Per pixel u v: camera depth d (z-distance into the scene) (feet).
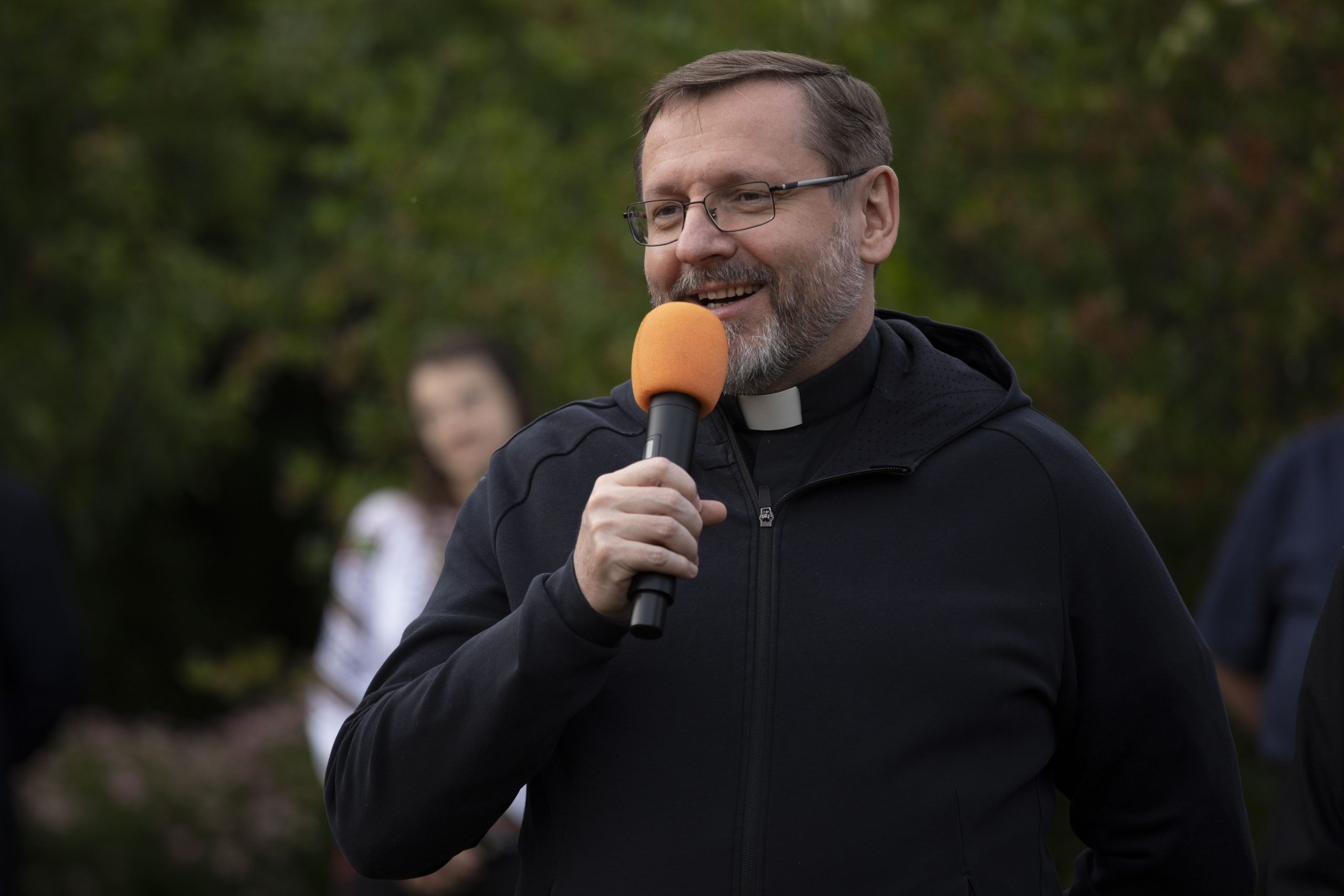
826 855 21.11
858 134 24.34
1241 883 24.52
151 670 116.67
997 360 25.34
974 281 56.70
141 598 116.37
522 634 20.74
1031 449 23.61
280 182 105.70
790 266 23.32
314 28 91.40
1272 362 51.90
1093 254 52.54
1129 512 24.07
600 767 22.11
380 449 61.46
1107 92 49.52
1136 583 23.41
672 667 22.25
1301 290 47.50
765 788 21.44
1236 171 48.52
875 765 21.42
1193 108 50.78
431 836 22.09
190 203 98.99
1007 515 23.00
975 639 22.03
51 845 78.07
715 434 24.23
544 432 25.18
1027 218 50.83
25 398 87.56
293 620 124.26
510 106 72.13
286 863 81.61
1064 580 23.08
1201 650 24.21
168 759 85.20
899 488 23.16
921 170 54.19
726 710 21.88
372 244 64.08
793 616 22.24
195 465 98.27
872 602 22.22
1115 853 24.79
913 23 52.75
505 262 60.44
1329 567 42.09
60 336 91.25
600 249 58.13
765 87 23.76
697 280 23.54
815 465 23.88
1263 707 42.78
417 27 89.66
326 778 24.00
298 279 96.58
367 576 45.52
